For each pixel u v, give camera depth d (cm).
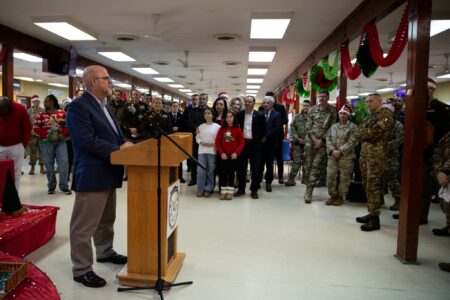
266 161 538
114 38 612
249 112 493
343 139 443
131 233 223
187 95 1981
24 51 616
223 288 227
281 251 295
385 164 354
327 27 535
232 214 405
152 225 221
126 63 920
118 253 279
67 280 231
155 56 812
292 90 1073
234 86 1472
